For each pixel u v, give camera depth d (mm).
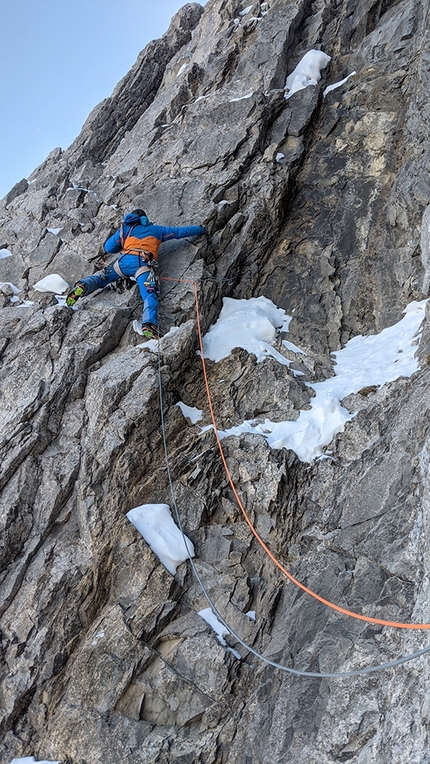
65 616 5273
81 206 8602
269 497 5645
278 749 4359
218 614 4945
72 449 6164
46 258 8156
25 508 5852
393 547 4871
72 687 4977
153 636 5129
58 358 6695
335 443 5965
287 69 9609
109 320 6965
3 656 5195
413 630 4180
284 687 4625
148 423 6195
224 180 8234
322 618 4832
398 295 7371
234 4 11961
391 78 8688
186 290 7398
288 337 7430
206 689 4793
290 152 8609
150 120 10438
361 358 6965
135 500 5844
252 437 6016
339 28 9820
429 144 7594
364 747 4004
